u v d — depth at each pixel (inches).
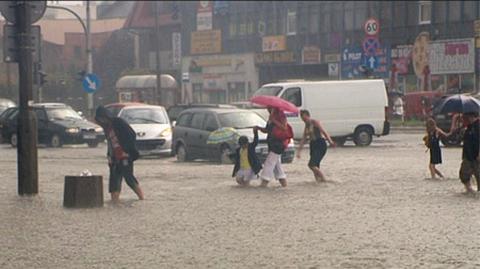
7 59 1482.5
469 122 1537.9
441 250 972.6
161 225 1184.8
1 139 3233.3
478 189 1561.3
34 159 1521.9
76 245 1028.5
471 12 4542.3
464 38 4569.4
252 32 5910.4
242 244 1024.2
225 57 6102.4
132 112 2655.0
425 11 4805.6
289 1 5649.6
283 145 1685.5
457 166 2117.4
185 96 6181.1
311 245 1013.8
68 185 1382.9
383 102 2970.0
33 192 1526.8
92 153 2758.4
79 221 1229.7
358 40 5177.2
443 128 2810.0
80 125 3043.8
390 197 1505.9
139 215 1289.4
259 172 1715.1
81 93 4596.5
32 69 1498.5
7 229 1157.7
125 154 1455.5
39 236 1098.1
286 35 5674.2
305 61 5497.1
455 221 1209.4
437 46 4675.2
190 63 6343.5
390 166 2143.2
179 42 6097.4
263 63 5802.2
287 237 1075.3
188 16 6323.8
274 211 1326.3
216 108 2369.6
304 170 2048.5
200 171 2044.8
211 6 6156.5
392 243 1024.2
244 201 1459.2
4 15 1477.6
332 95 2925.7
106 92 5767.7
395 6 4968.0
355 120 2947.8
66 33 4985.2
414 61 4842.5
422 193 1565.0
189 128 2381.9
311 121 1759.4
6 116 3134.8
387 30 5012.3
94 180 1384.1
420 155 2516.0
